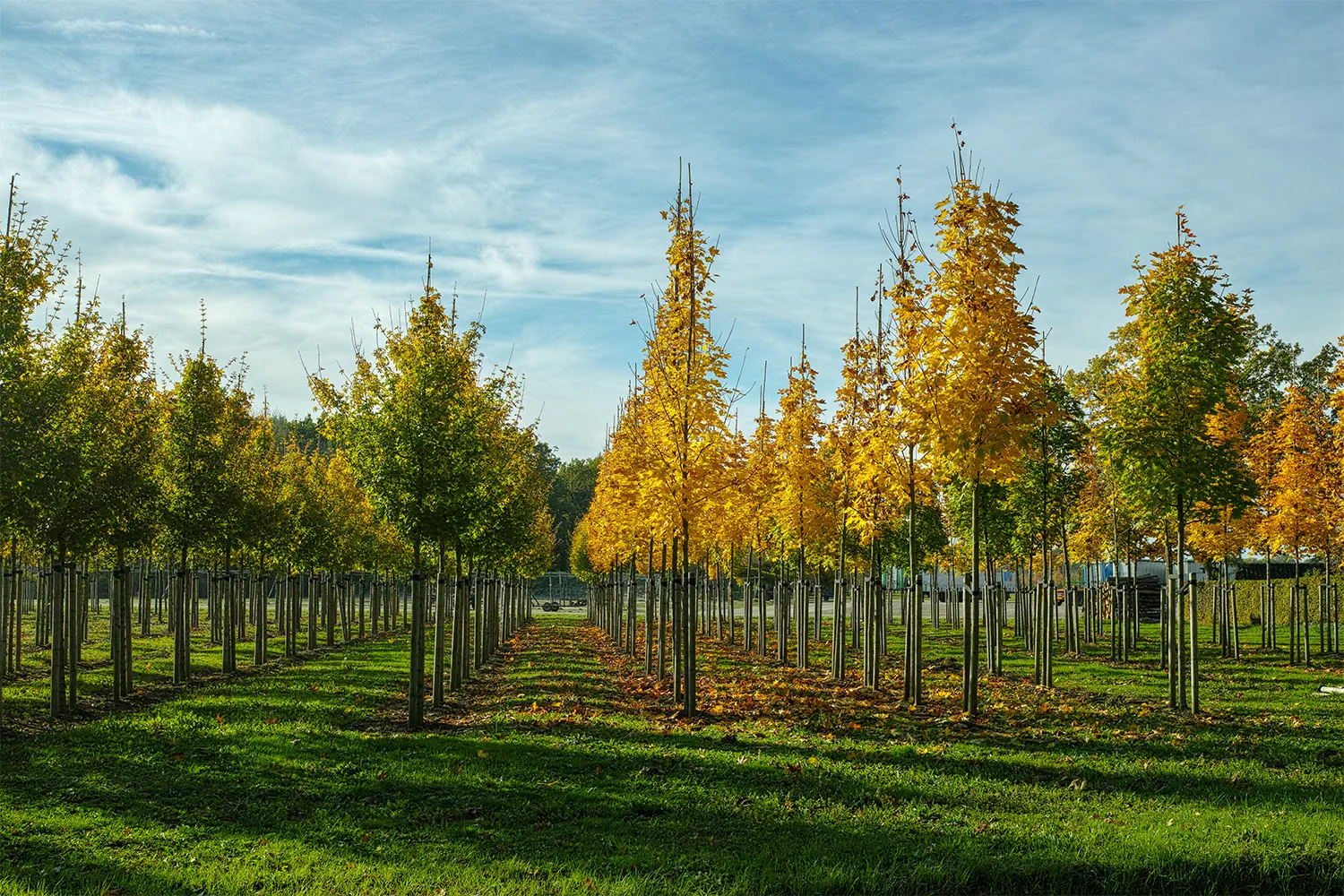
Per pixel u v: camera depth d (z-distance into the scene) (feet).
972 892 23.70
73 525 48.93
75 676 51.34
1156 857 24.67
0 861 24.30
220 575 98.22
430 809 29.91
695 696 55.01
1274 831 26.53
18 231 43.73
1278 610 120.37
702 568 122.01
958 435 44.24
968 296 44.57
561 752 38.19
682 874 24.02
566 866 24.49
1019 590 95.55
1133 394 50.26
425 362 51.47
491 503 63.36
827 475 69.26
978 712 47.67
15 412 42.09
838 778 33.63
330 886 22.90
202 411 64.44
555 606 250.37
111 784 32.86
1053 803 30.50
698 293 52.37
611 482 68.18
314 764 35.96
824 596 218.38
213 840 26.71
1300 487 73.51
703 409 51.19
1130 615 96.43
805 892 23.15
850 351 62.28
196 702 52.29
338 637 119.96
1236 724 44.32
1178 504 48.32
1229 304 49.16
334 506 102.89
